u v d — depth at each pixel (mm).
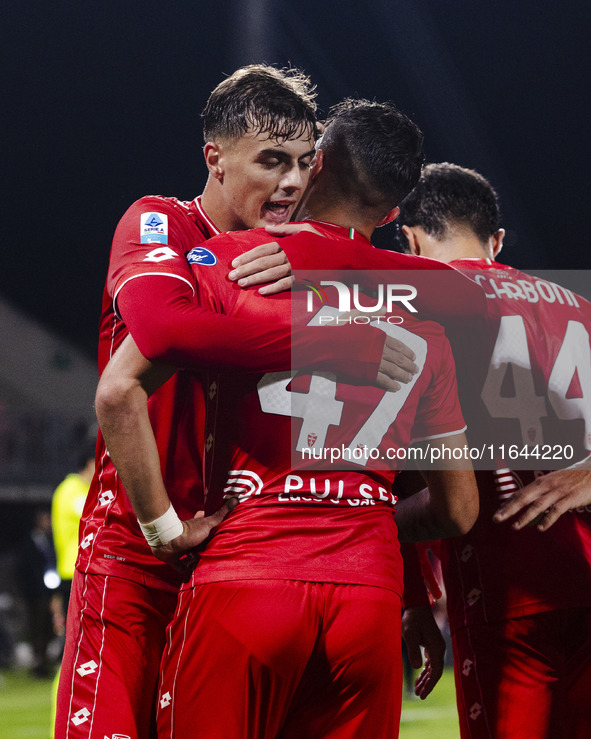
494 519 3809
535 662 3922
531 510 3773
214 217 3811
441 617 19797
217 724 2861
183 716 2912
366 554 3029
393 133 3543
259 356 2961
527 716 3881
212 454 3168
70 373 40375
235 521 3020
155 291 3006
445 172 4648
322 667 2965
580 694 3910
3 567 30344
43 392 39906
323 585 2936
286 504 2996
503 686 3943
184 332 2900
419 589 4488
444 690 15336
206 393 3281
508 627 3943
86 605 3732
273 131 3543
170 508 3062
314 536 2980
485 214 4648
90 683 3582
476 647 4027
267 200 3662
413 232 4680
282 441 3025
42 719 11758
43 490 35344
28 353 40000
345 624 2941
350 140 3533
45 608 18156
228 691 2867
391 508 3252
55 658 19297
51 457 36594
